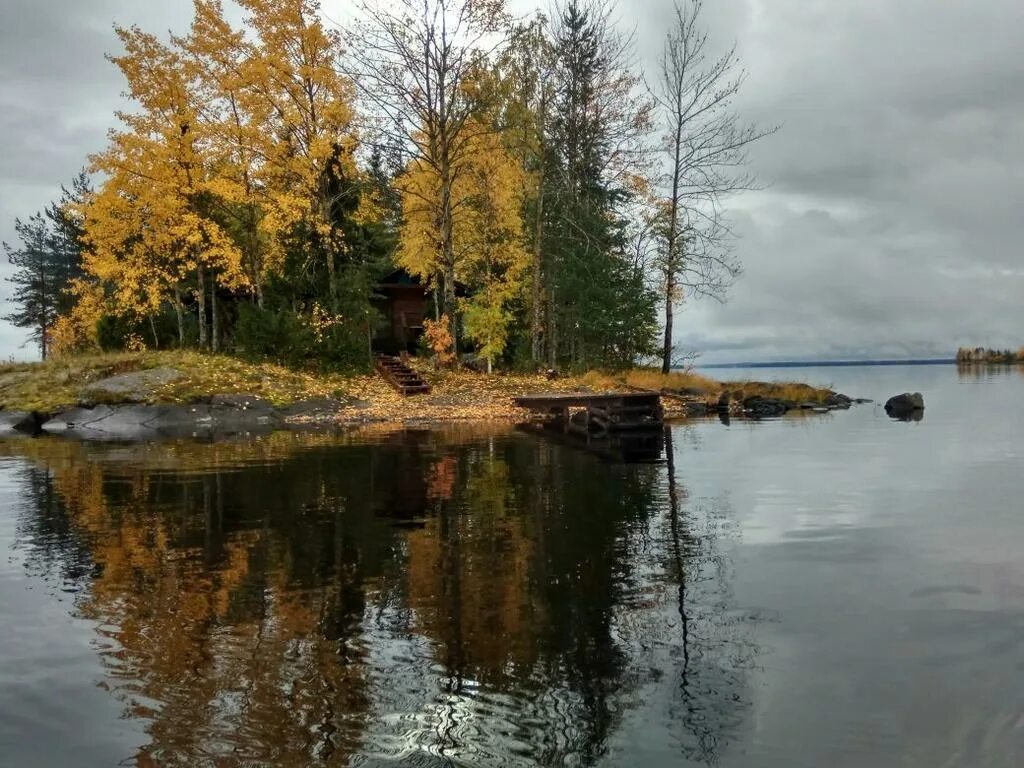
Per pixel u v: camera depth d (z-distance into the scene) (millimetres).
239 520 6137
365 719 2631
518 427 14633
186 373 17828
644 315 25562
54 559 4961
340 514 6320
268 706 2742
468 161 22016
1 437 14297
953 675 2928
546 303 26609
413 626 3600
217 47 19109
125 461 10094
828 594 3988
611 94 23438
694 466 8977
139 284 20297
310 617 3756
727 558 4773
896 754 2342
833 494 7000
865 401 23156
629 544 5172
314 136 19875
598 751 2383
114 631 3584
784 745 2406
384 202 24516
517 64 21906
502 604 3914
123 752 2428
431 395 19078
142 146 19297
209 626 3639
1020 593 3945
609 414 14250
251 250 22500
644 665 3078
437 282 25859
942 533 5359
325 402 17703
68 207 20156
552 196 24062
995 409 17562
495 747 2416
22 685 2963
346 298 21453
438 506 6625
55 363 19750
